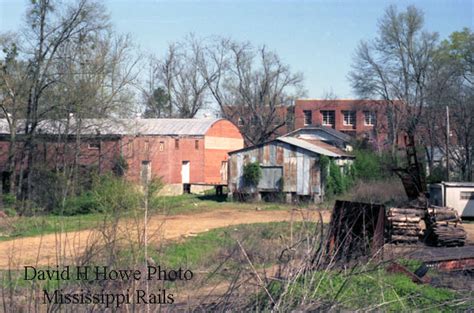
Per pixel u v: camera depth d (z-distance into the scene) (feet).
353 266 29.71
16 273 24.47
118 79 141.28
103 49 137.59
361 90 200.54
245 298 24.86
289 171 143.13
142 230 23.99
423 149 163.22
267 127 230.48
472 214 106.52
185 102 246.88
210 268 30.42
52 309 20.90
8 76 129.39
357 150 168.35
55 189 116.06
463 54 183.73
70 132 134.00
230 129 189.26
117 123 137.28
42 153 132.16
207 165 177.99
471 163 153.17
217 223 95.04
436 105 165.68
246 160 147.74
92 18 258.57
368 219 40.09
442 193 106.93
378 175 147.84
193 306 23.82
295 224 36.83
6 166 131.34
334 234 35.09
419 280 40.04
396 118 194.70
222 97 238.68
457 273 49.44
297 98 238.48
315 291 24.13
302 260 25.26
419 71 192.34
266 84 230.27
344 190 138.82
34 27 129.90
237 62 234.38
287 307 23.57
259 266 27.76
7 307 21.11
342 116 264.11
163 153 164.04
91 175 118.32
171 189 163.02
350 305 26.86
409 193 94.38
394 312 29.50
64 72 132.36
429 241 74.33
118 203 26.78
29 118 130.72
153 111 246.47
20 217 79.10
